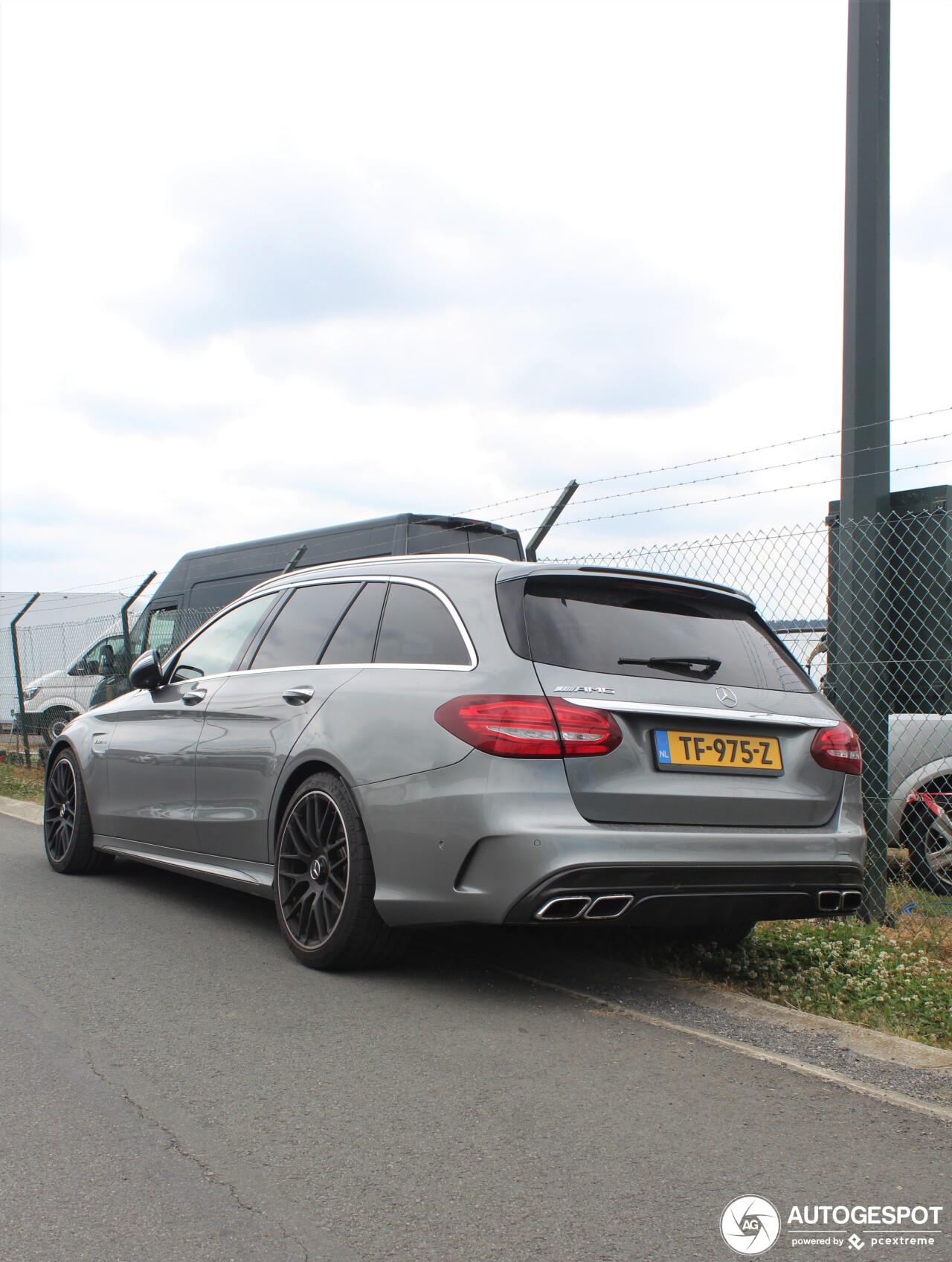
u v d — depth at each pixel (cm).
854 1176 266
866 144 604
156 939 492
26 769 1431
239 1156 270
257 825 484
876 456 589
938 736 647
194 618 1450
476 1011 389
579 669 390
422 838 391
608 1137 285
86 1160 266
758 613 468
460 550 1198
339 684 452
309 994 407
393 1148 275
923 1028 390
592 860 366
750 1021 386
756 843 398
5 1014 378
